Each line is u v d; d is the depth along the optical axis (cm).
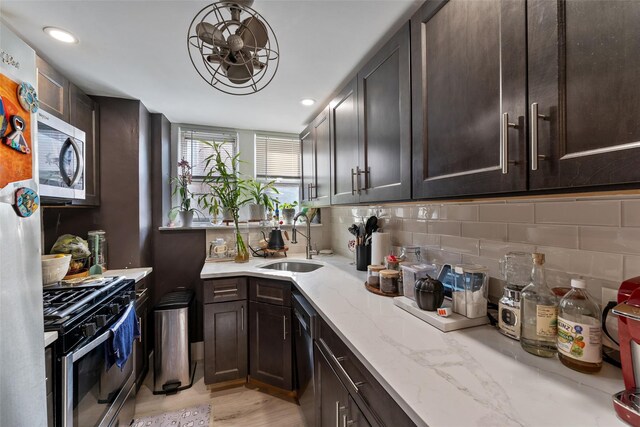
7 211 72
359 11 123
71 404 108
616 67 51
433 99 100
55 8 119
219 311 203
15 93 76
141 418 177
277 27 134
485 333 97
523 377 71
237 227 248
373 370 76
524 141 67
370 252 196
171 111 245
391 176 126
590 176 54
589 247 82
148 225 242
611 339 74
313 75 180
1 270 70
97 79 184
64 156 159
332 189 196
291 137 314
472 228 122
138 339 208
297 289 176
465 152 86
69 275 178
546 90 62
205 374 202
